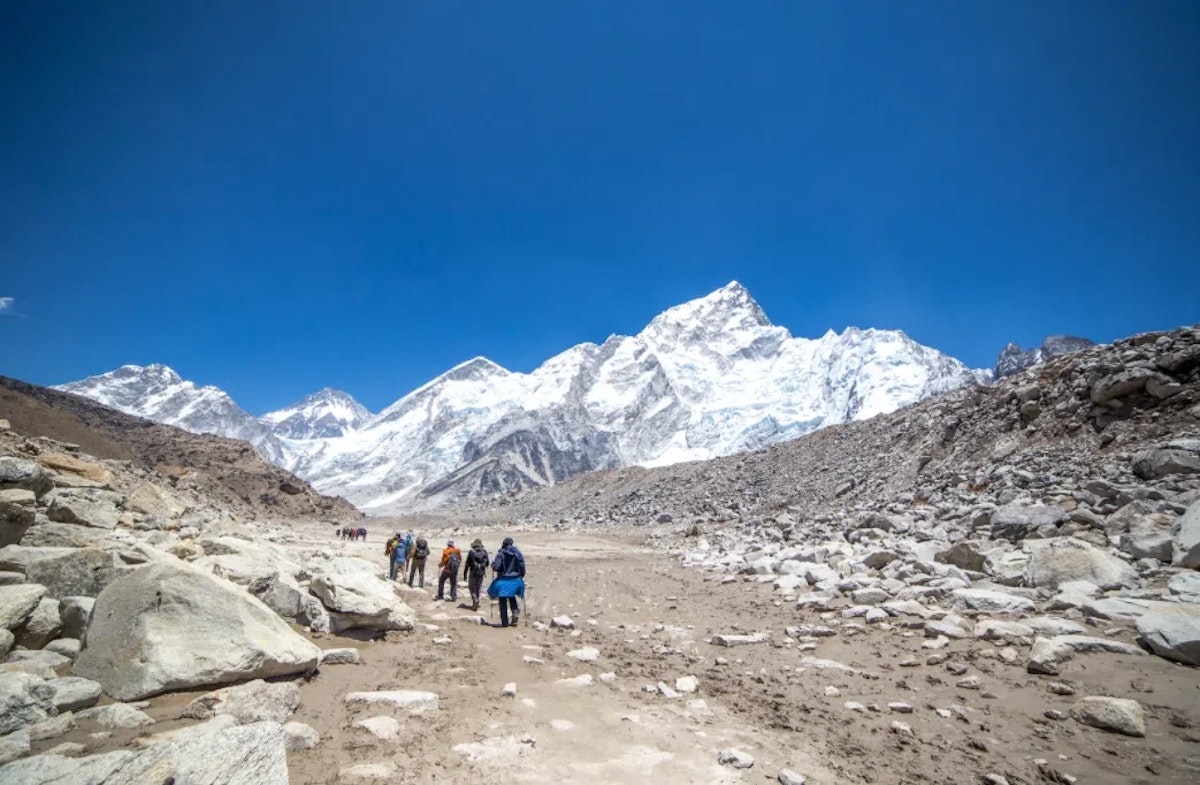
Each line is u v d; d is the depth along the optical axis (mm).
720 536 33875
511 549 13297
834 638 11117
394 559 19375
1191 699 7145
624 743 6379
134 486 26812
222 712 5695
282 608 9773
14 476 11844
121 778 3811
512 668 9180
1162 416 21094
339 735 5969
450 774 5332
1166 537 12398
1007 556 13828
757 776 5746
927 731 7062
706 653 10703
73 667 6672
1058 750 6477
